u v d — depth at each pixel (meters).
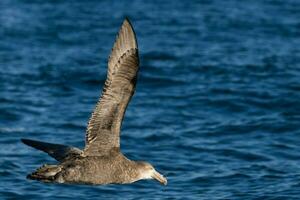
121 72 10.53
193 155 17.39
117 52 10.46
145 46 27.73
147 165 11.27
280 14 33.38
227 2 35.69
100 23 31.39
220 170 16.44
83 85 23.28
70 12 33.12
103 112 10.78
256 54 26.75
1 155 17.17
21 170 16.30
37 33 29.44
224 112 20.72
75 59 25.95
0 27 30.06
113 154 10.99
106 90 10.62
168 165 16.77
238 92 22.20
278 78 23.67
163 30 30.44
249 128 19.20
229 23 31.69
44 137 18.72
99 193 15.02
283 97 21.70
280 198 14.90
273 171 16.38
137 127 19.27
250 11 33.94
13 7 33.78
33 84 23.06
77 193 14.99
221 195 15.06
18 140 18.38
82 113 20.66
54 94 22.28
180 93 22.28
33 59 25.84
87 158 10.85
